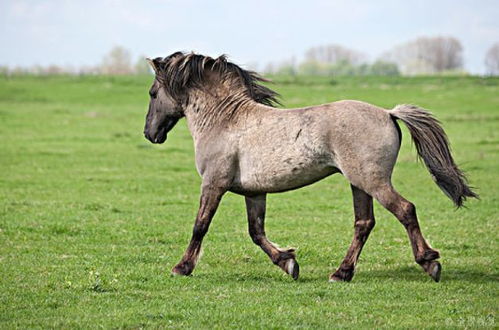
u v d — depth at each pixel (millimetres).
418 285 12164
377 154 11586
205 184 13023
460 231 17953
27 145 36938
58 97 66438
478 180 26938
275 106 14102
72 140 39219
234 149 12719
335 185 26797
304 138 11984
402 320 10086
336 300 11281
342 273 12586
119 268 13742
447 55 172250
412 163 31578
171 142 39531
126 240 16953
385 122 11789
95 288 12062
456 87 71875
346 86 73500
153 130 14289
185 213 20906
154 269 13680
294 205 22391
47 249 15727
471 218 19875
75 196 23734
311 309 10734
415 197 23859
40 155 33688
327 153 11898
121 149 36281
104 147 36844
